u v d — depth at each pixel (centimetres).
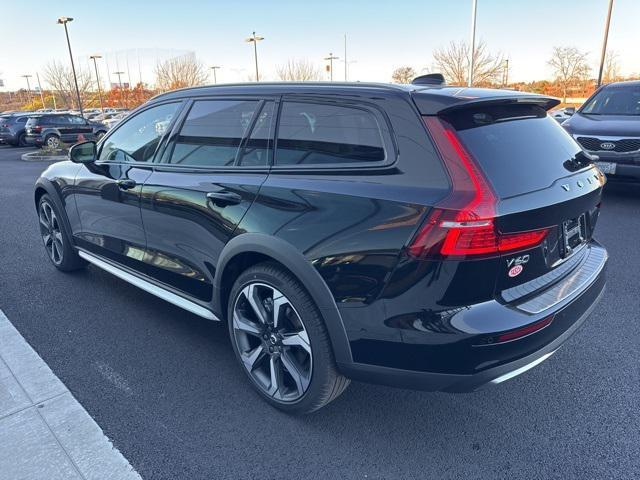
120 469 232
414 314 211
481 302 208
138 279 368
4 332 364
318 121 254
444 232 198
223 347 343
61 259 471
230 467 233
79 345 346
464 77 3266
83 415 269
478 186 202
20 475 227
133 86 5872
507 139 232
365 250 219
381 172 225
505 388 294
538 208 212
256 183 266
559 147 259
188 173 308
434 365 212
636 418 265
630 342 341
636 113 760
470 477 227
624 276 452
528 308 216
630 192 801
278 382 268
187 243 309
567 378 302
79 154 393
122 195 355
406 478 227
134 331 366
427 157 214
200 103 319
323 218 234
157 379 304
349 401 284
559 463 234
